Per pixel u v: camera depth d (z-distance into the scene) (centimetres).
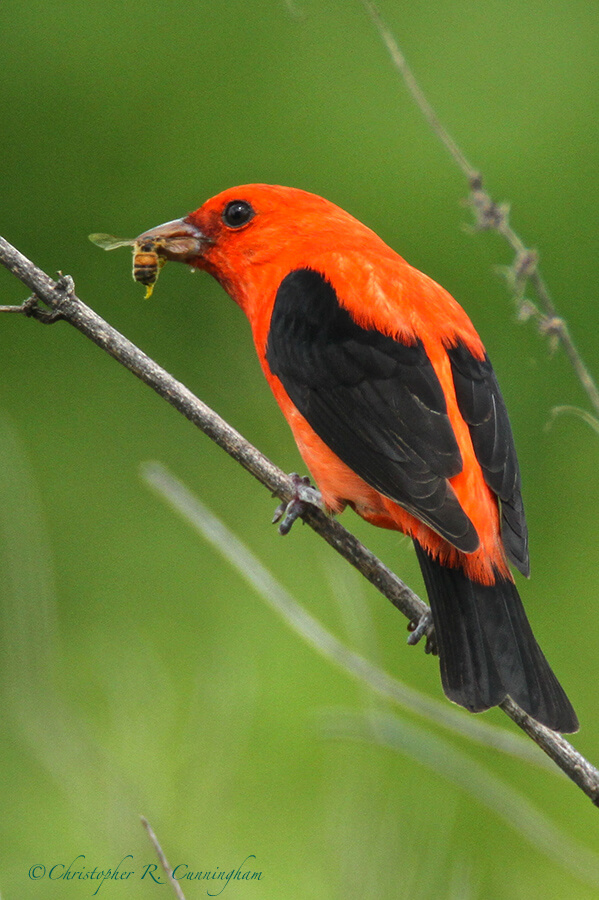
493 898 972
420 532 807
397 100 1655
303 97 1669
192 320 1593
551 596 1477
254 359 1552
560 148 1599
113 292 1612
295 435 895
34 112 1644
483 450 823
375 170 1633
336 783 873
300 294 904
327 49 1692
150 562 1451
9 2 1659
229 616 1359
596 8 1673
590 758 1359
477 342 884
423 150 1627
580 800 1211
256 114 1659
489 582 789
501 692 747
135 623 1363
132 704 891
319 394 861
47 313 848
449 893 759
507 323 1554
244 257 973
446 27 1686
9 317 1608
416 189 1614
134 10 1683
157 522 1488
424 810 844
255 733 1180
